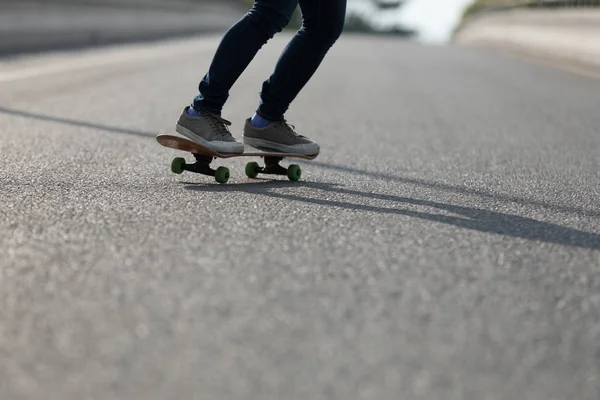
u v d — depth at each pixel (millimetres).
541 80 12227
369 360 1760
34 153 4656
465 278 2395
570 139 6156
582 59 16094
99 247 2609
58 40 16328
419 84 11219
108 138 5410
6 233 2777
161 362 1731
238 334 1893
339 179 4180
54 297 2137
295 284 2270
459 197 3750
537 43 20516
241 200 3441
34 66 11188
